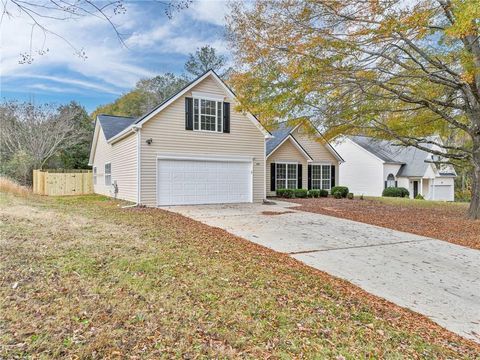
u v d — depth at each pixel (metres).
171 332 3.16
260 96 9.71
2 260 4.60
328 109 10.41
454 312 4.53
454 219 11.73
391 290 5.21
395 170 25.88
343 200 18.81
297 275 5.44
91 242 5.99
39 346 2.74
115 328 3.12
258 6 9.06
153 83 35.78
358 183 26.42
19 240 5.66
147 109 35.12
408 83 10.55
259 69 9.42
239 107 11.07
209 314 3.61
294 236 8.56
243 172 15.37
